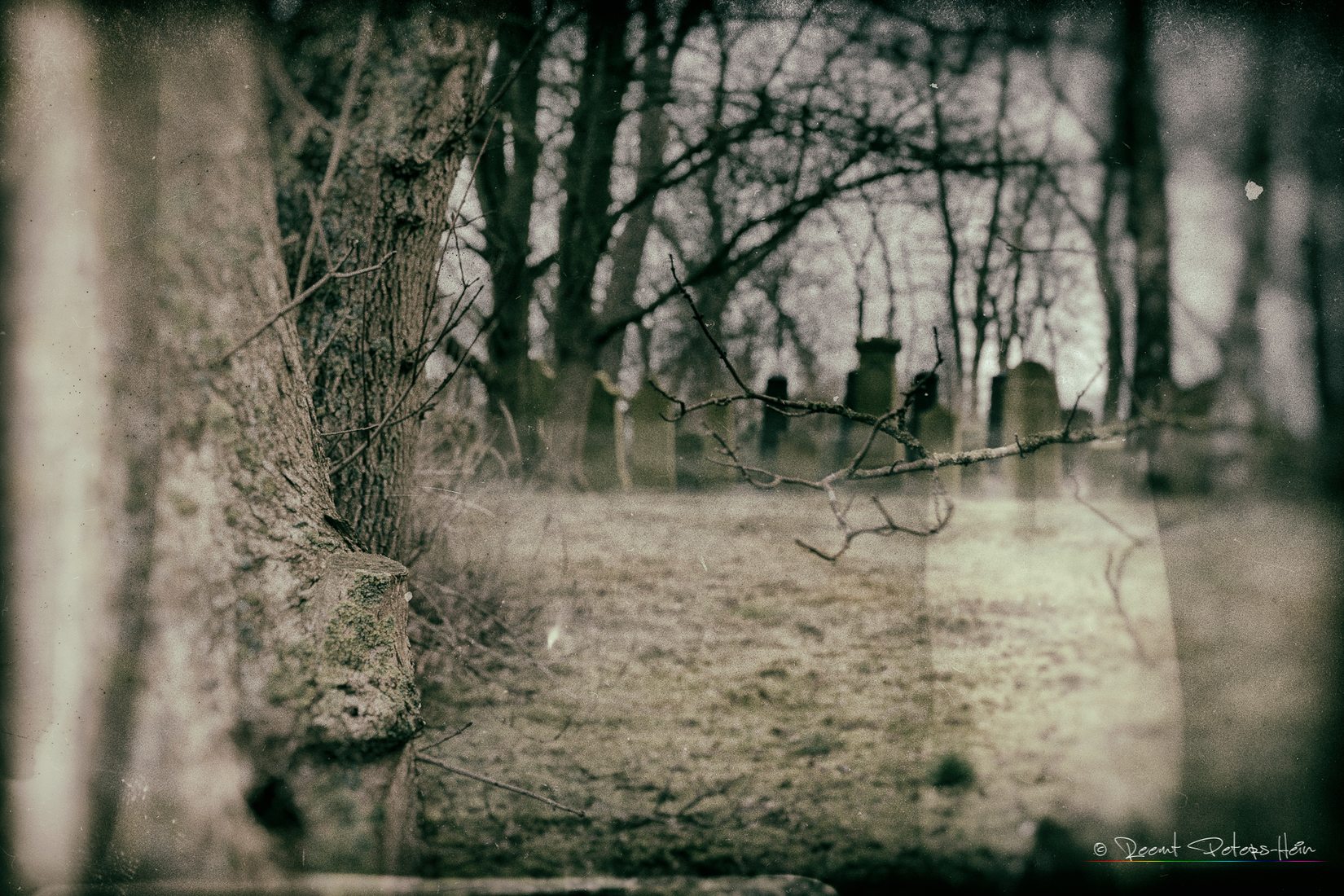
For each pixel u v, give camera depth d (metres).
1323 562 5.46
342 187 2.85
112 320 1.93
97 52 1.98
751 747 3.44
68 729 1.83
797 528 7.95
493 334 9.65
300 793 1.96
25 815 1.78
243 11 2.32
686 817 2.90
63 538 1.85
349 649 2.11
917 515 8.19
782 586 5.79
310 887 1.85
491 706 3.66
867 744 3.47
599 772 3.17
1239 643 4.34
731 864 2.67
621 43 10.34
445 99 2.95
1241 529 6.31
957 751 3.38
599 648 4.38
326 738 2.00
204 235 2.09
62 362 1.88
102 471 1.89
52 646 1.83
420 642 3.72
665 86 10.95
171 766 1.86
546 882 1.96
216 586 1.98
